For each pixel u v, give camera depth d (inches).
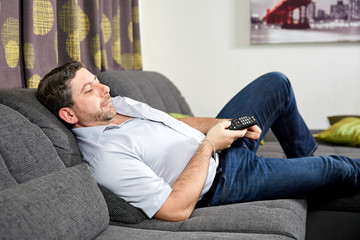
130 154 49.3
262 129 65.3
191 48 130.2
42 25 67.5
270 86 65.4
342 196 60.3
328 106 124.4
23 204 32.9
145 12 131.1
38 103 52.6
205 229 44.2
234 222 44.3
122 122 59.0
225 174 55.6
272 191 54.7
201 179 49.6
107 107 56.1
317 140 98.1
